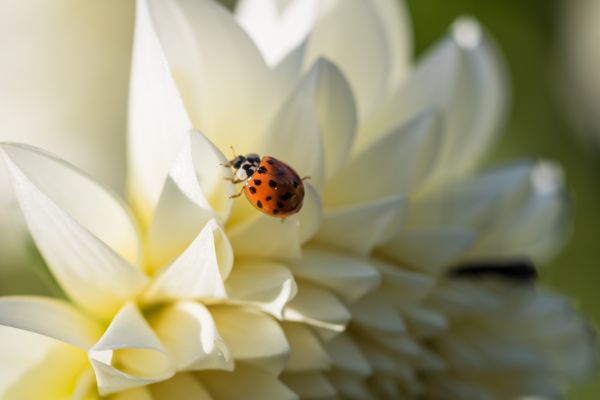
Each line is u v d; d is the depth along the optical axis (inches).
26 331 5.8
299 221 5.9
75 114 8.1
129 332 5.7
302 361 6.0
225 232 5.9
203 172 5.7
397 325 6.1
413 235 6.3
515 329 6.8
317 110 6.0
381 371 6.2
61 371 5.8
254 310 5.9
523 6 8.7
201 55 5.9
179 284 5.8
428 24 8.1
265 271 5.9
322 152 5.9
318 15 6.3
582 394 9.2
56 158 5.7
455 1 8.2
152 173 5.9
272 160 5.8
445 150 6.6
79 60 8.1
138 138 5.9
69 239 5.7
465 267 6.6
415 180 6.4
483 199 6.5
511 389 6.8
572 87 9.3
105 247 5.7
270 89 6.0
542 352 6.9
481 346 6.6
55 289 6.0
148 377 5.7
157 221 5.8
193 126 5.9
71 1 8.0
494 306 6.4
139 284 5.8
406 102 6.4
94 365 5.6
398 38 6.6
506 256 6.8
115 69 8.2
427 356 6.4
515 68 9.1
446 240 6.3
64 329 5.7
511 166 6.7
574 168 9.4
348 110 6.0
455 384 6.6
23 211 5.7
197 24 5.9
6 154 5.6
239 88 6.0
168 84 5.8
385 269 6.1
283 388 5.9
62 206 5.7
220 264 5.8
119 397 5.8
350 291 6.0
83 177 5.7
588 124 9.4
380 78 6.4
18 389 5.8
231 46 5.9
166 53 5.9
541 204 6.8
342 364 6.1
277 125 5.9
